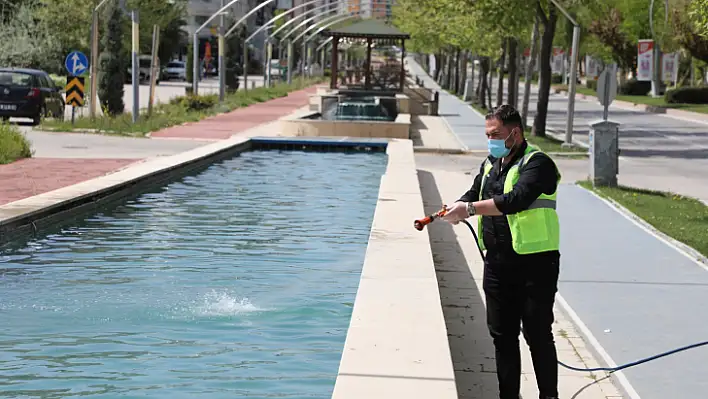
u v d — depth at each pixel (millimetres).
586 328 8578
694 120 51594
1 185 17266
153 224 14070
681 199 18438
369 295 8414
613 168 20094
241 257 11742
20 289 9867
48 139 27953
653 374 7223
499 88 52469
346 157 26156
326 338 8133
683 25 58875
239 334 8211
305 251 12219
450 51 84875
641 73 73438
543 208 6391
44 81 34500
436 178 22094
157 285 10117
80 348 7758
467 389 6953
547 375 6469
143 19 72125
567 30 80188
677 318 8969
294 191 18266
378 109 44594
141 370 7172
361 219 14930
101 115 34281
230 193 17781
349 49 57500
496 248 6504
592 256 12180
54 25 58812
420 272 9469
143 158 23188
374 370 6281
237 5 123688
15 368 7211
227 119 40406
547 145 31859
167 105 42531
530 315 6438
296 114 40688
